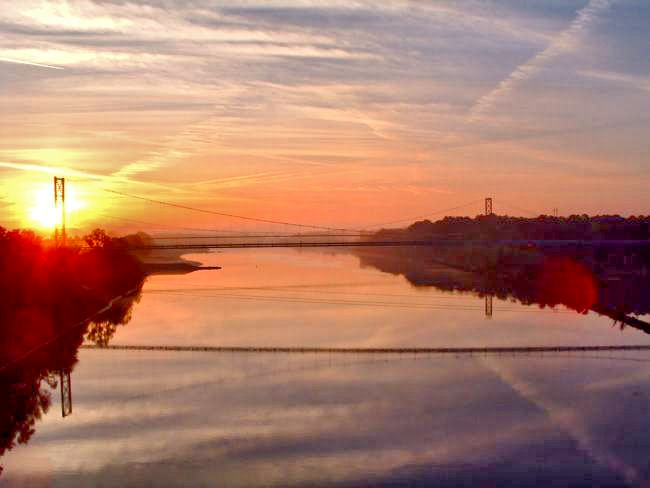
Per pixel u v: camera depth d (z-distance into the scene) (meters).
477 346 41.19
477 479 21.78
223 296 66.06
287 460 23.27
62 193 63.12
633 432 25.70
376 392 30.88
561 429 26.00
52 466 23.02
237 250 175.25
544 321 50.69
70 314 49.97
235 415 27.77
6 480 22.00
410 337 44.00
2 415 28.09
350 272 97.62
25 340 41.09
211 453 23.88
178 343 42.12
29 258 54.09
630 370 34.88
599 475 21.98
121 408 28.97
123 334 45.50
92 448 24.50
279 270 102.62
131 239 105.50
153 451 24.14
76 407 29.06
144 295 67.31
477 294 67.62
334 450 24.09
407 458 23.30
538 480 21.62
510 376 33.69
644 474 22.05
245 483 21.55
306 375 33.84
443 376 33.62
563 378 33.31
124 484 21.62
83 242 77.88
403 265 112.69
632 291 67.88
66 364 36.53
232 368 35.28
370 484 21.39
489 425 26.55
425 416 27.55
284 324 48.88
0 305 46.94
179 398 30.14
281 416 27.66
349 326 48.03
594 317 52.66
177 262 112.88
